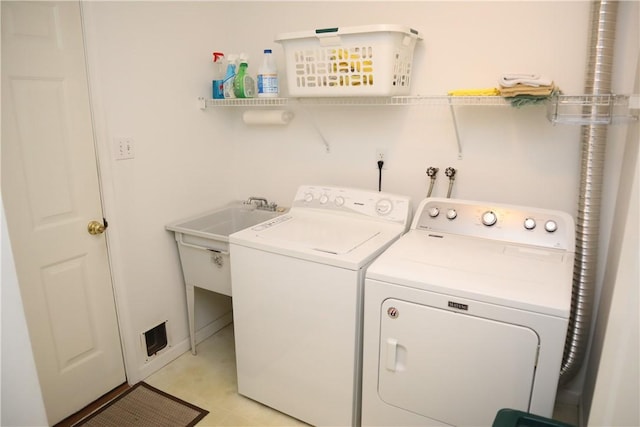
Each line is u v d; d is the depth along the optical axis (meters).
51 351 1.88
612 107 1.58
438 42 2.05
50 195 1.80
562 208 1.95
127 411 2.06
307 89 2.03
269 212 2.60
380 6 2.16
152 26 2.12
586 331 1.87
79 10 1.83
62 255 1.88
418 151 2.21
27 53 1.67
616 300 1.02
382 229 2.01
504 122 1.99
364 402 1.76
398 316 1.57
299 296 1.79
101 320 2.08
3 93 1.61
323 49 1.93
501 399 1.47
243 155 2.76
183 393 2.20
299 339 1.84
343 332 1.71
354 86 1.91
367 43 1.82
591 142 1.73
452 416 1.57
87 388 2.06
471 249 1.74
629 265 0.99
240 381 2.13
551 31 1.82
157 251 2.29
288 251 1.76
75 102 1.85
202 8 2.39
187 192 2.44
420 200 2.26
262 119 2.46
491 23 1.93
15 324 0.99
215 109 2.57
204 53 2.44
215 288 2.30
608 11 1.63
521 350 1.39
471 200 2.03
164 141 2.26
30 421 1.06
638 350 1.01
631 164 1.44
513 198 2.04
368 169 2.37
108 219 2.03
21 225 1.71
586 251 1.80
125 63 2.01
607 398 1.07
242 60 2.34
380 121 2.28
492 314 1.40
